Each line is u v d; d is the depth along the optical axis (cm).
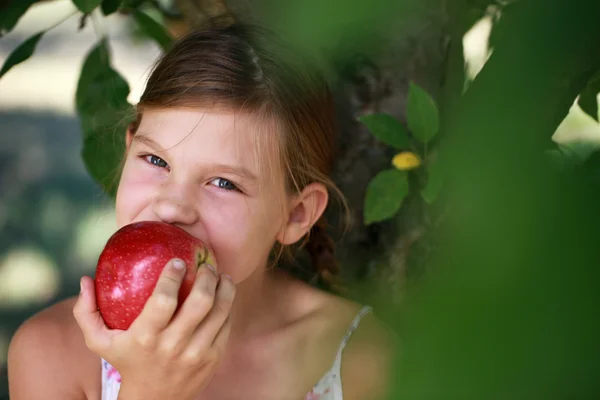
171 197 129
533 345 23
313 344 168
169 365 112
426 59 130
